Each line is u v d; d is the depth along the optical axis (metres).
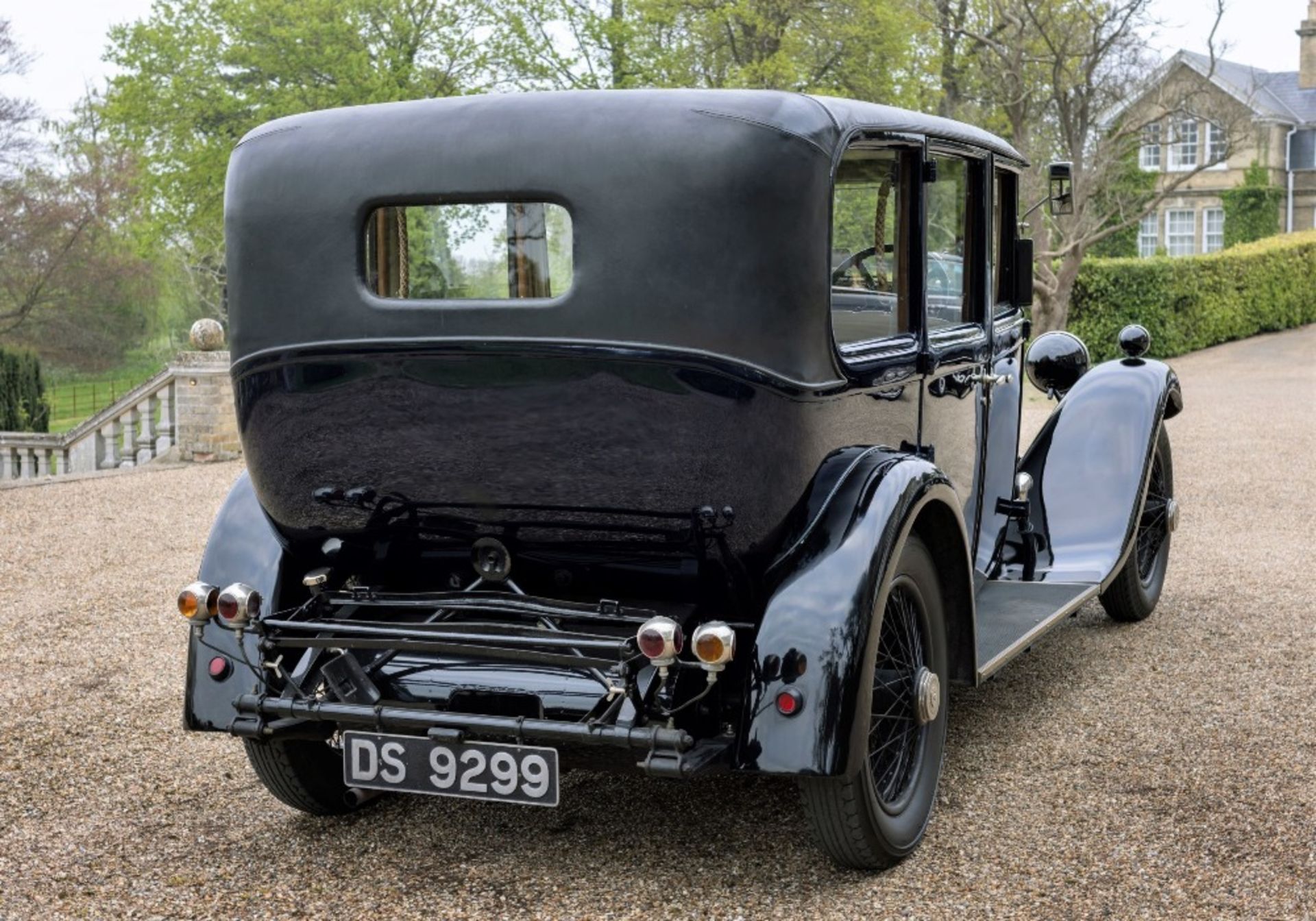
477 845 3.46
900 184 3.45
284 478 3.27
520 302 2.89
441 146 2.93
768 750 2.85
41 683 4.95
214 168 28.69
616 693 2.97
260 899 3.14
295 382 3.12
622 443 2.94
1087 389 5.29
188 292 36.28
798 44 21.30
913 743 3.38
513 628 3.10
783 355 2.85
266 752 3.48
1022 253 4.73
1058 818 3.51
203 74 28.72
